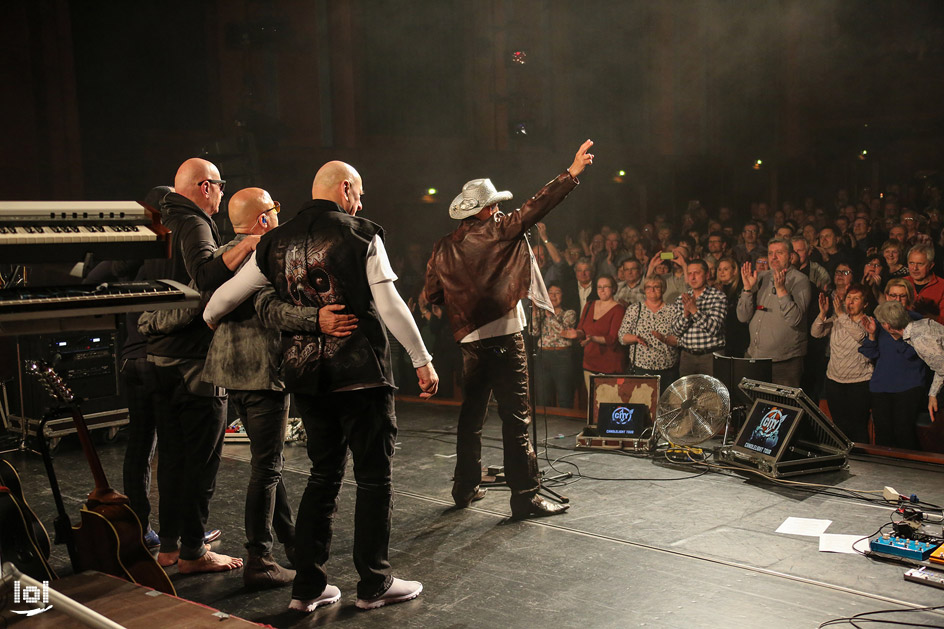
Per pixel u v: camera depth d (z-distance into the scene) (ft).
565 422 22.62
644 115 50.96
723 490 15.94
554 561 12.40
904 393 19.01
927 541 12.10
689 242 27.50
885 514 14.19
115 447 21.63
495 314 14.42
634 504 15.20
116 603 8.62
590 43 48.60
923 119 50.14
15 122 30.17
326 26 40.16
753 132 53.98
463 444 15.29
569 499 15.65
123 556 9.88
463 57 44.88
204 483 12.10
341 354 9.79
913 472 16.98
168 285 8.00
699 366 21.43
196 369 11.71
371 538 10.63
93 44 32.50
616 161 49.52
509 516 14.74
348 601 11.07
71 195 31.76
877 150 51.93
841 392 20.03
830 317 20.85
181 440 12.34
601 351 23.41
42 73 30.83
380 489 10.54
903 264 22.00
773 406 17.47
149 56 34.19
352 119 40.83
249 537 11.46
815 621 10.07
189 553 12.11
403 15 42.60
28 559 9.62
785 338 20.53
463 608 10.75
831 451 17.17
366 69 41.68
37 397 20.89
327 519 10.64
